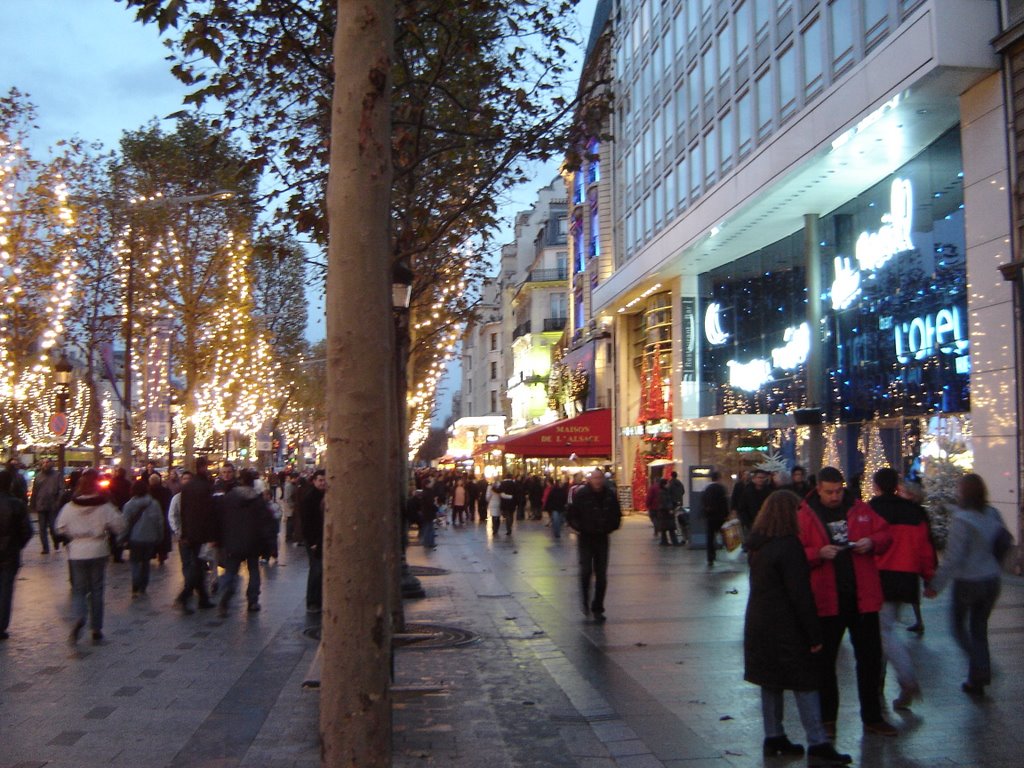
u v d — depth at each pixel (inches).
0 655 398.6
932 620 468.1
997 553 324.8
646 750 269.0
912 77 695.7
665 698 330.3
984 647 323.6
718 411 1315.2
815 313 1021.8
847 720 298.7
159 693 333.1
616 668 379.2
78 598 429.1
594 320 1782.7
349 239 172.7
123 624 482.6
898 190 867.4
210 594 594.9
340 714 165.2
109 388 1948.8
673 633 457.4
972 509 323.3
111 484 764.0
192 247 1293.1
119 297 1279.5
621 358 1695.4
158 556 768.9
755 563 261.4
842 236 997.2
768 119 1000.9
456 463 3065.9
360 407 169.3
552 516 1155.9
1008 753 262.7
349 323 170.9
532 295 2677.2
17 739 275.0
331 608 167.5
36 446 1736.0
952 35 668.1
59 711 307.6
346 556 167.3
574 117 416.2
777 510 260.1
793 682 251.6
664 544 974.4
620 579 680.4
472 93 439.5
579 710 313.6
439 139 457.4
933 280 808.9
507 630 470.0
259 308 1808.6
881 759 258.5
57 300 1098.1
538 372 2613.2
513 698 331.0
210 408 1621.6
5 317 1050.7
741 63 1075.9
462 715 308.3
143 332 1275.8
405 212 444.5
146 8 278.8
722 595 588.1
